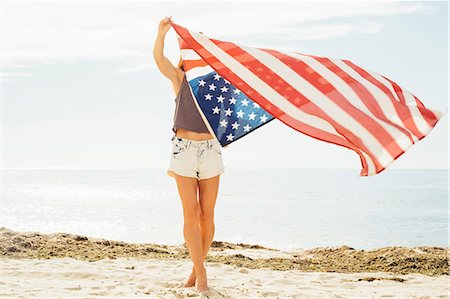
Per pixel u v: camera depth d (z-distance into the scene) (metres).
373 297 5.47
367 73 4.46
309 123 4.20
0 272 6.17
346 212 29.14
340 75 4.42
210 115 5.03
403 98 4.39
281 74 4.43
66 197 45.19
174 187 78.06
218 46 4.64
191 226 5.04
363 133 4.07
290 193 53.94
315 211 29.59
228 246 9.49
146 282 5.80
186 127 5.04
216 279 6.09
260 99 4.30
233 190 62.72
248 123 5.06
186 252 8.61
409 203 38.19
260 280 6.18
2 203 35.72
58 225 20.61
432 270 7.34
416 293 5.71
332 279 6.50
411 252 8.35
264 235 18.56
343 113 4.19
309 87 4.34
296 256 8.59
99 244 8.74
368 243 17.28
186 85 5.08
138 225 20.78
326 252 8.86
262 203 36.88
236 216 26.00
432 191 59.34
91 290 5.34
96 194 52.00
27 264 6.73
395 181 108.94
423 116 4.19
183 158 5.04
